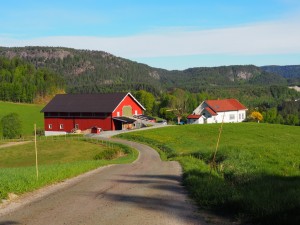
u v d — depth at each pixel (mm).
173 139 55688
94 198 12703
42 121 103312
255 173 17984
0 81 171125
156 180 17234
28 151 49469
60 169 19766
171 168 22969
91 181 16953
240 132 62781
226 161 22500
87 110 72312
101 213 10484
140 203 11828
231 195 11664
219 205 11195
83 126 73250
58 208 11203
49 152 48500
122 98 73438
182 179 17453
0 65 192750
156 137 57281
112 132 65812
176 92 136625
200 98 143125
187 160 27281
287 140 57125
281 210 9602
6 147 52594
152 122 77188
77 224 9391
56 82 192875
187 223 9438
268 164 21859
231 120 93875
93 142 54188
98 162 29000
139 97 132500
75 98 76750
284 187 13094
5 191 13086
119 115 72875
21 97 152375
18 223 9609
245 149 28500
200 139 56406
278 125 73250
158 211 10719
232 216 10117
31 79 175750
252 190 12570
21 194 13453
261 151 27297
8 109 122125
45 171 18328
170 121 106688
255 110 111875
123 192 13844
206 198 11898
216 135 59812
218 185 13539
